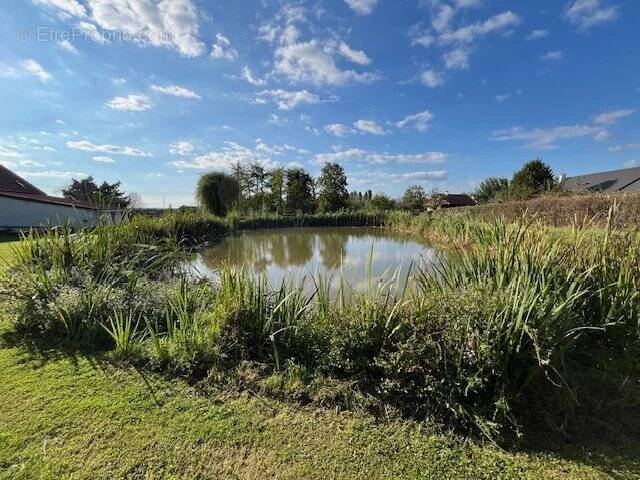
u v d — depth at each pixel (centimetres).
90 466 220
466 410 262
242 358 346
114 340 392
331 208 3547
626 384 296
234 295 397
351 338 318
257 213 2928
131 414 271
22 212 1775
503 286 332
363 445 244
